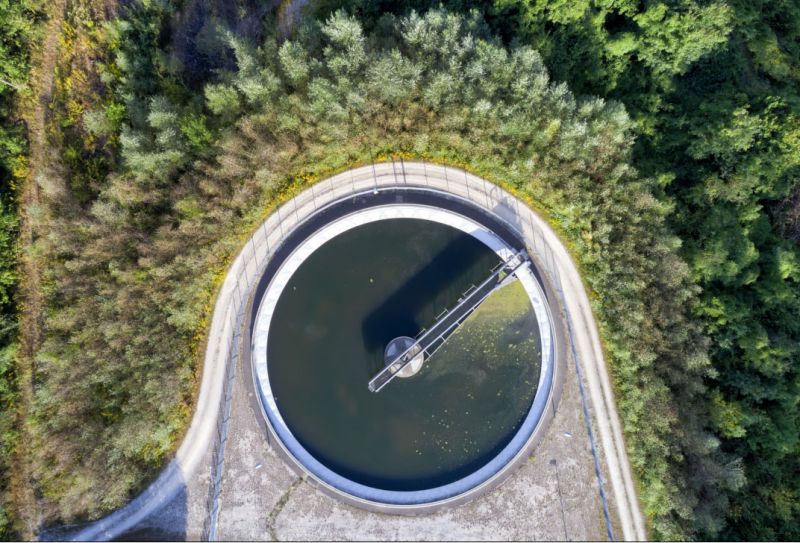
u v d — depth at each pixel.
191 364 43.91
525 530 43.28
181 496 43.78
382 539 43.66
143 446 42.72
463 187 45.47
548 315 44.31
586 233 43.38
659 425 40.47
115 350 42.03
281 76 42.62
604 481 42.84
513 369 45.16
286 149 42.78
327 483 43.59
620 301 42.22
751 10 50.53
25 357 43.25
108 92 45.12
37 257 44.09
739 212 45.94
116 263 42.28
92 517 41.88
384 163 45.50
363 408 45.12
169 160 42.12
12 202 44.25
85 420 41.81
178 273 42.97
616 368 43.09
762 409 43.81
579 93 49.56
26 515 41.81
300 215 45.53
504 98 42.47
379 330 45.81
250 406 44.59
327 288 46.16
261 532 43.69
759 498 42.84
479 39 41.94
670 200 44.31
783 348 42.34
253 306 45.03
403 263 46.28
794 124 44.16
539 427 43.50
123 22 44.28
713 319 43.78
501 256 45.12
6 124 44.66
